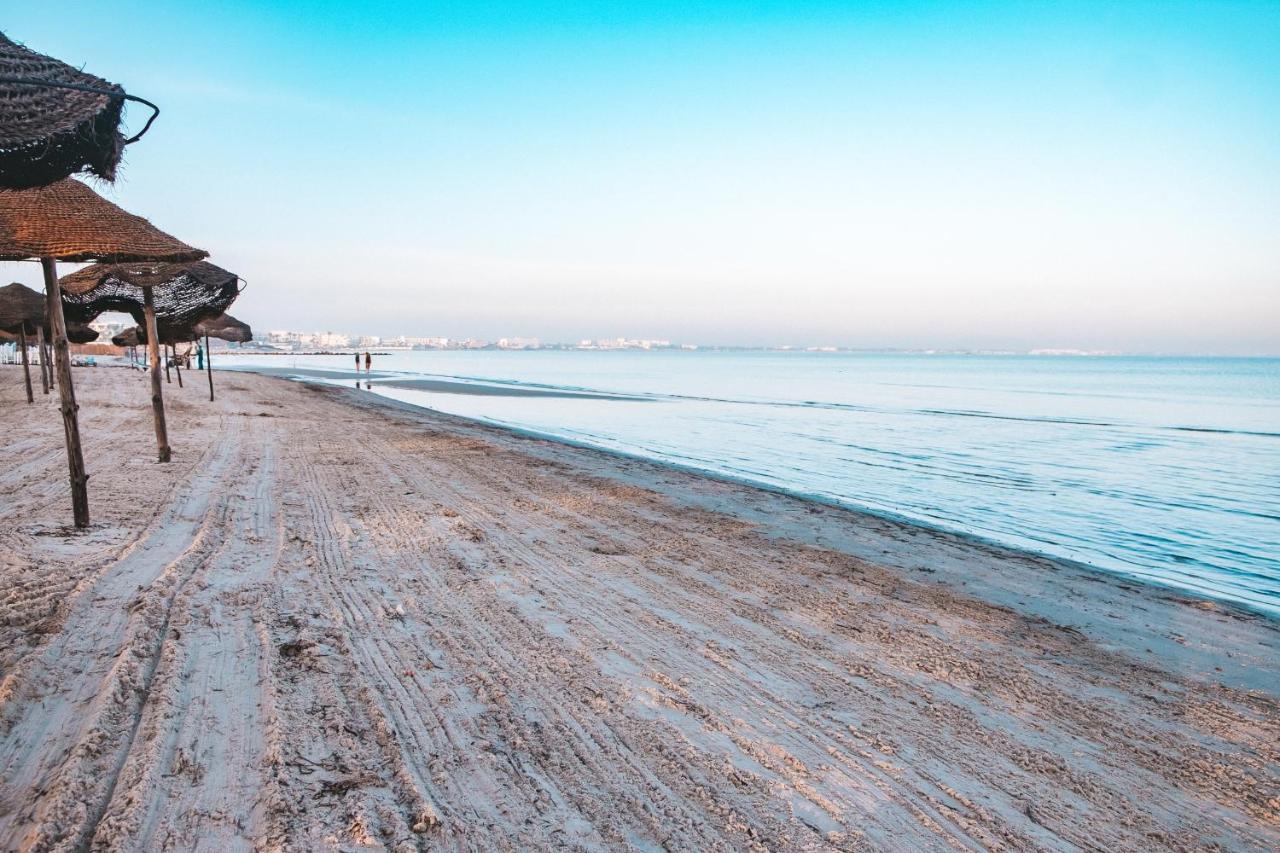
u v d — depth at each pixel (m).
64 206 5.21
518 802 3.00
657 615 5.49
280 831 2.63
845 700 4.21
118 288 11.31
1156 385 60.88
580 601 5.70
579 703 3.96
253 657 4.16
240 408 20.38
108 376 26.72
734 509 10.06
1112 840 3.02
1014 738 3.87
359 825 2.70
